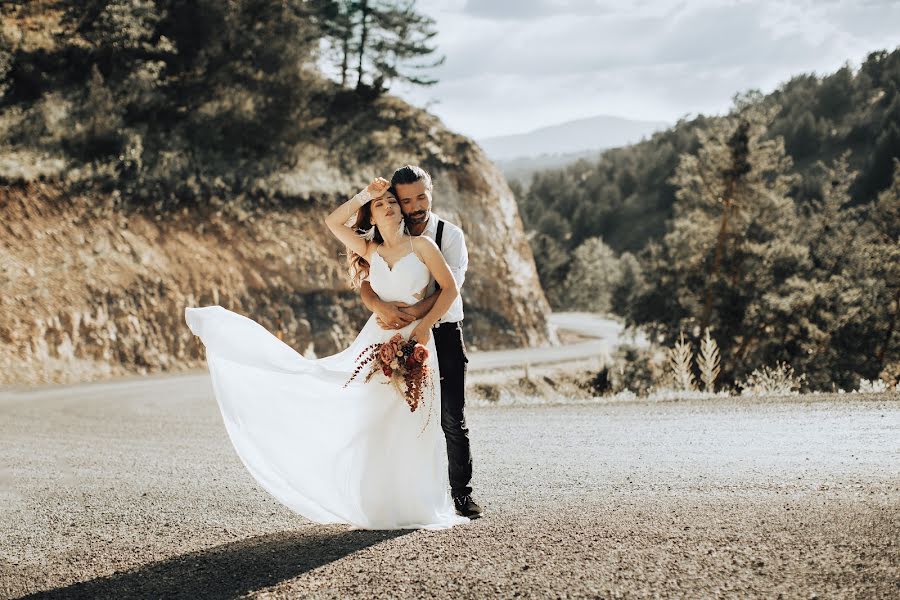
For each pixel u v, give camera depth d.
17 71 29.58
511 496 5.01
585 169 186.25
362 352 4.36
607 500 4.66
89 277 25.23
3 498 5.84
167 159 30.12
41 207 25.58
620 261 94.00
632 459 6.08
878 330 33.41
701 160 35.97
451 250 4.38
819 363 32.25
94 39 32.22
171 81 34.03
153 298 26.66
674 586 3.03
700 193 36.34
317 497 4.30
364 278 4.48
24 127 27.42
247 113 33.56
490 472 5.93
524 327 43.00
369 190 4.27
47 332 23.28
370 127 42.75
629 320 37.09
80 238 25.88
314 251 32.94
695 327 35.12
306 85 37.22
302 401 4.30
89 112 28.78
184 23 35.28
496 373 29.64
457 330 4.46
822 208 43.47
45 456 8.07
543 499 4.84
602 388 24.89
